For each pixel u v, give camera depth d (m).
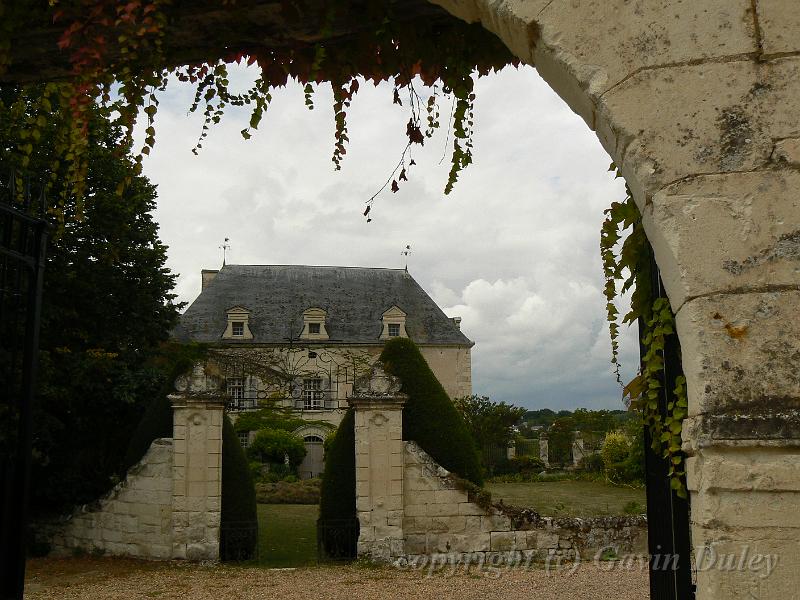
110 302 13.59
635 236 3.22
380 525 9.84
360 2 3.63
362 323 37.81
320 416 33.03
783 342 2.29
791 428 2.21
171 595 8.13
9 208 3.98
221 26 3.71
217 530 10.02
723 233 2.37
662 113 2.47
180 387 10.27
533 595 7.93
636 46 2.52
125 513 10.62
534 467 29.97
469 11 2.91
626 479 25.17
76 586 8.66
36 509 12.02
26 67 3.95
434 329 38.56
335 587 8.41
